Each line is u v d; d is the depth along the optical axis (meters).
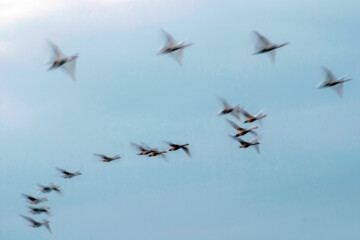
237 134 101.44
